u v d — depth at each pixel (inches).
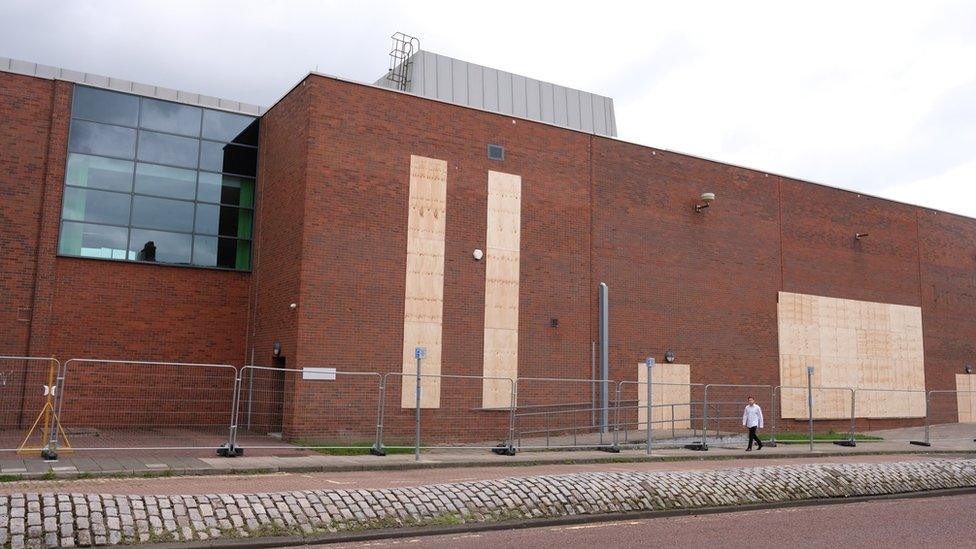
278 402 796.6
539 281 959.6
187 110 952.9
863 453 928.9
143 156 920.9
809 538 406.0
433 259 891.4
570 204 994.7
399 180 881.5
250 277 961.5
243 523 363.9
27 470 527.5
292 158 875.4
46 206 854.5
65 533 323.6
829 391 1216.2
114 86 914.7
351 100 864.3
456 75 1178.0
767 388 1140.5
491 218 934.4
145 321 896.3
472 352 902.4
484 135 943.0
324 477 575.2
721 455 823.1
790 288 1190.9
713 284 1107.9
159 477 547.2
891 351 1306.6
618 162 1042.7
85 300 868.6
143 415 753.6
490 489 448.8
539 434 930.7
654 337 1042.1
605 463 741.3
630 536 399.9
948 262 1423.5
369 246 855.7
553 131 993.5
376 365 844.6
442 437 871.7
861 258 1289.4
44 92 872.3
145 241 908.6
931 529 441.7
